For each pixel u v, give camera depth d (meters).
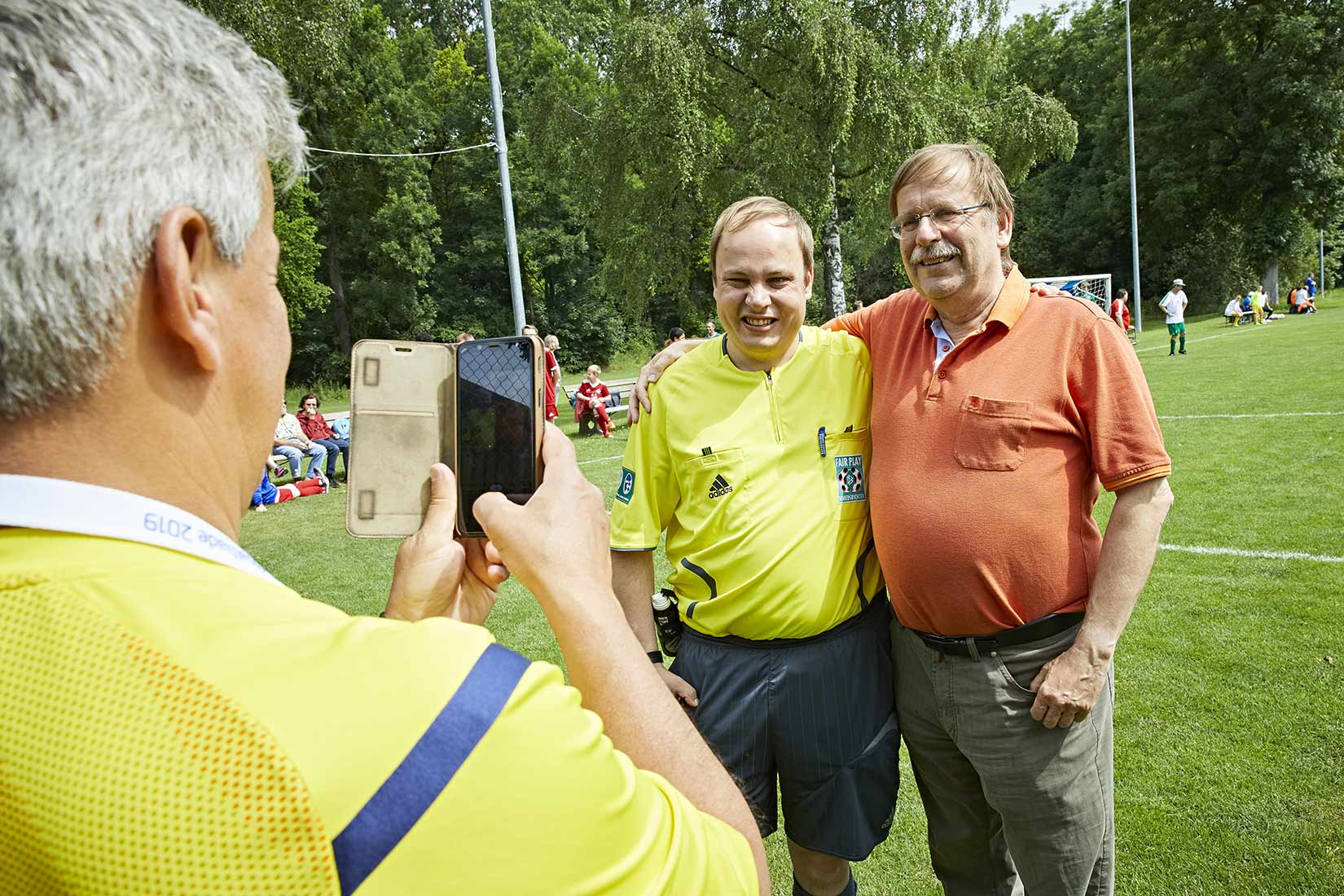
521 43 38.41
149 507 0.52
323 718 0.46
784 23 19.33
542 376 0.97
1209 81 35.22
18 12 0.49
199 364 0.55
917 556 1.88
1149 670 3.71
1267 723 3.22
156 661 0.46
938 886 2.59
